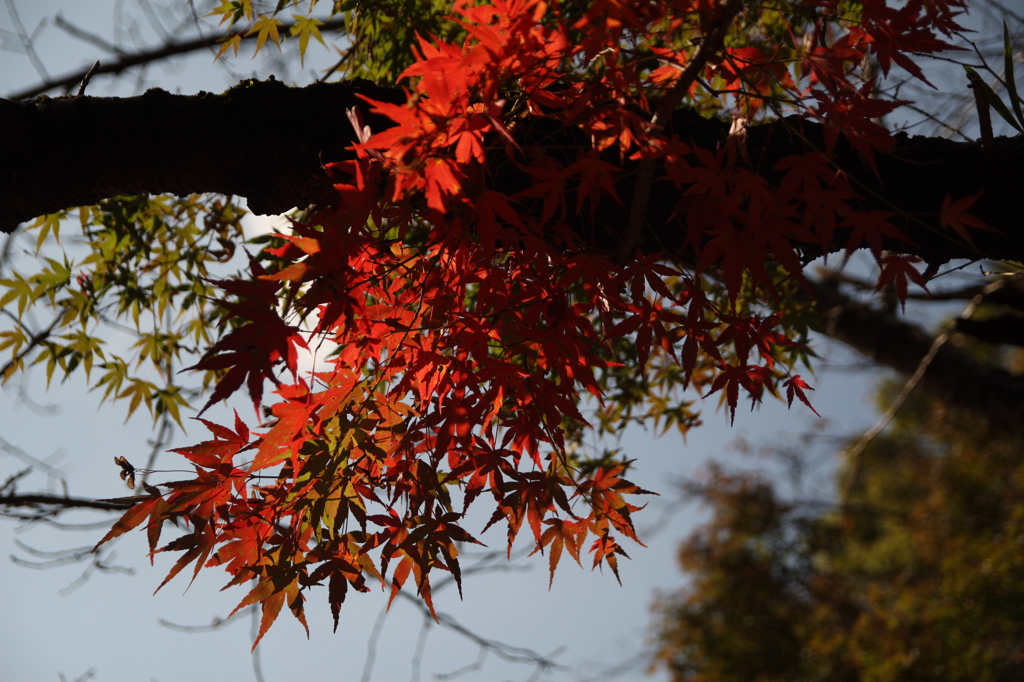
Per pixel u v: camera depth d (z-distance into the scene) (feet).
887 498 18.53
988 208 4.58
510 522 4.46
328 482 4.35
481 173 4.36
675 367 5.89
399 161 4.14
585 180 4.36
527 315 4.43
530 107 4.36
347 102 4.66
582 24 4.17
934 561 13.89
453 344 4.40
